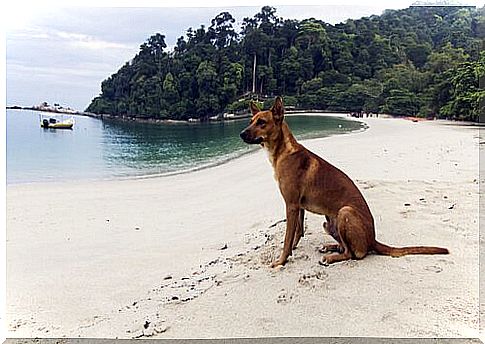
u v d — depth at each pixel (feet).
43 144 85.56
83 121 142.51
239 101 148.46
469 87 132.36
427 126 118.73
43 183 45.91
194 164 61.36
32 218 28.53
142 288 14.73
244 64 157.58
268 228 20.43
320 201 14.62
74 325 11.74
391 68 197.57
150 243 21.53
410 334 9.83
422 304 11.09
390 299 11.41
